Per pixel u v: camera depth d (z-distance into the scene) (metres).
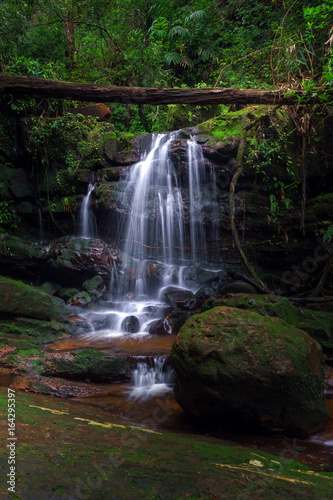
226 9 12.85
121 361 4.84
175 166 8.17
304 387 3.25
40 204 8.73
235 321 3.48
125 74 11.69
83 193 8.66
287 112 8.08
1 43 9.04
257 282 7.23
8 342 5.23
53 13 11.59
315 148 8.22
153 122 11.41
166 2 11.54
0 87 6.85
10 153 8.80
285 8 10.04
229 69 10.33
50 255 7.67
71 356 4.84
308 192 8.48
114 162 8.63
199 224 8.17
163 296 7.59
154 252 8.26
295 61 7.19
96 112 9.43
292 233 8.05
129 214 8.17
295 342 3.41
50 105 8.91
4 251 7.73
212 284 7.35
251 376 3.15
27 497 1.20
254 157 7.91
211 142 7.97
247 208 8.07
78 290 7.82
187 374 3.34
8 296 6.10
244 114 8.20
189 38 12.25
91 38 12.81
